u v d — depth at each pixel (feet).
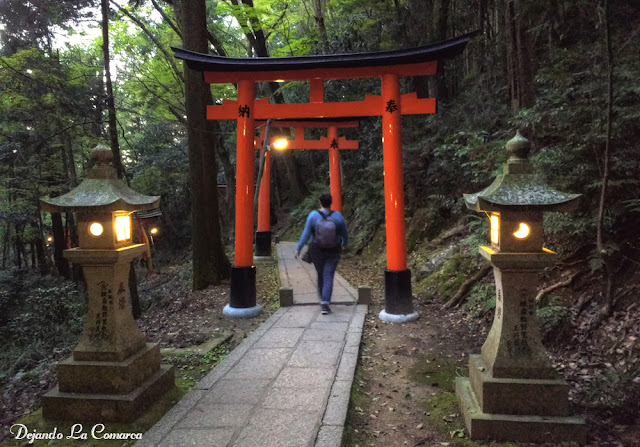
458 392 10.70
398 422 10.24
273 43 71.26
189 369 13.75
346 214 51.98
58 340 23.56
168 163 65.41
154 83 55.47
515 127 22.52
